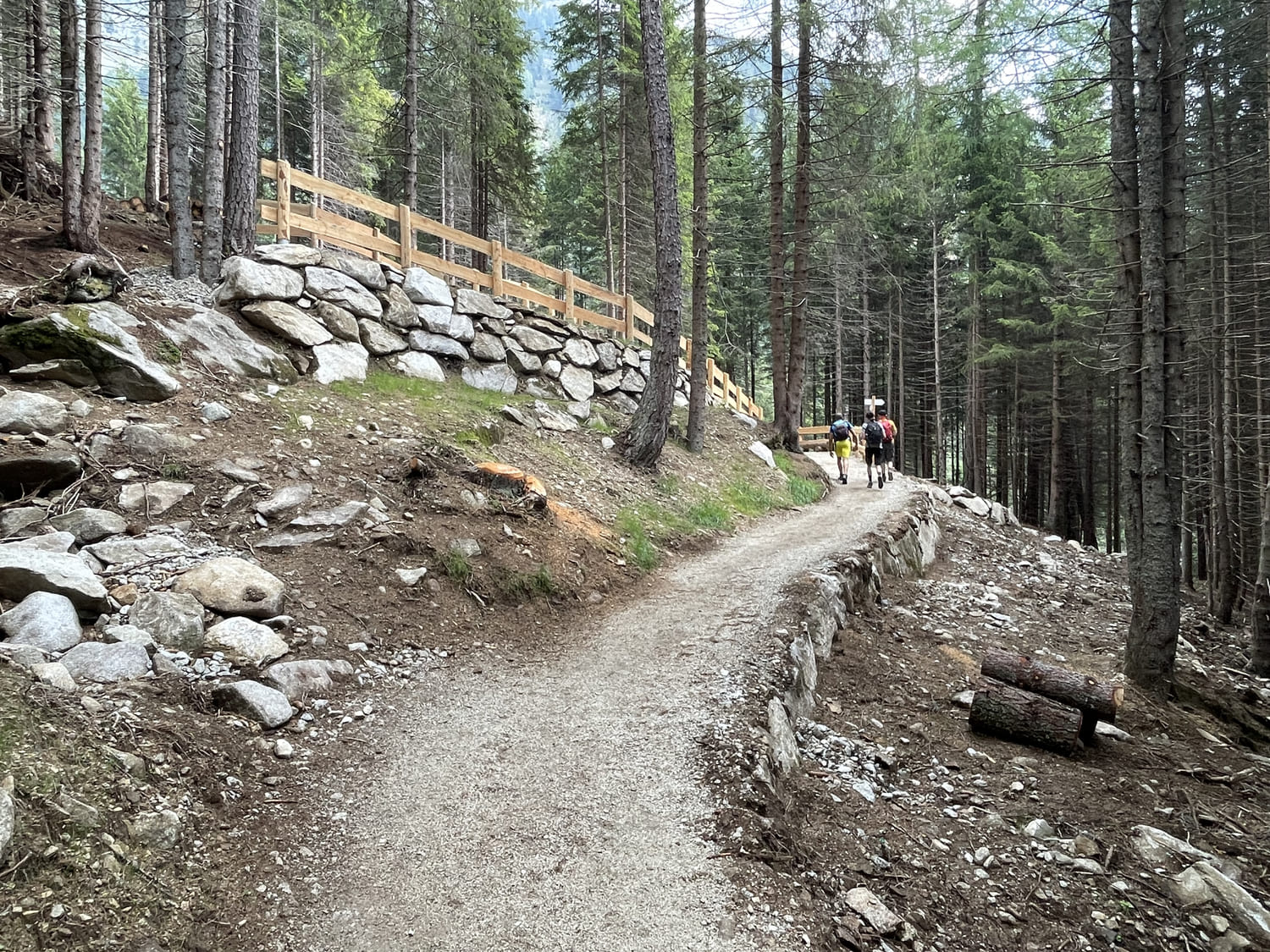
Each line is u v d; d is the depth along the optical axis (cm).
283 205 987
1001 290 2280
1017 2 862
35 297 710
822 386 4591
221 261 1016
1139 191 743
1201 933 381
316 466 700
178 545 531
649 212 2425
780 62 1551
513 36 2034
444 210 2634
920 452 3838
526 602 661
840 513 1280
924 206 1809
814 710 595
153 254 1177
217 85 1013
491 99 1881
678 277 1128
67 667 367
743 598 726
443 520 694
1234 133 1332
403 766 401
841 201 1644
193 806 318
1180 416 762
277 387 824
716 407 1833
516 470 814
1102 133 1616
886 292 2994
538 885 310
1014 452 3005
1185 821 502
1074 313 1991
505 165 2361
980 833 451
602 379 1422
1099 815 491
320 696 450
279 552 579
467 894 302
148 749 332
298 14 2084
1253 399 1533
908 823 447
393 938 274
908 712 630
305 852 318
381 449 775
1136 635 785
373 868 314
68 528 503
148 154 1664
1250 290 1367
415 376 1037
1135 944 366
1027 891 396
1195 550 2136
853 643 739
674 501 1090
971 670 754
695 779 401
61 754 295
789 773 466
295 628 500
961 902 375
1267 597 999
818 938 303
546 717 476
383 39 1861
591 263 3438
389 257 1224
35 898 234
